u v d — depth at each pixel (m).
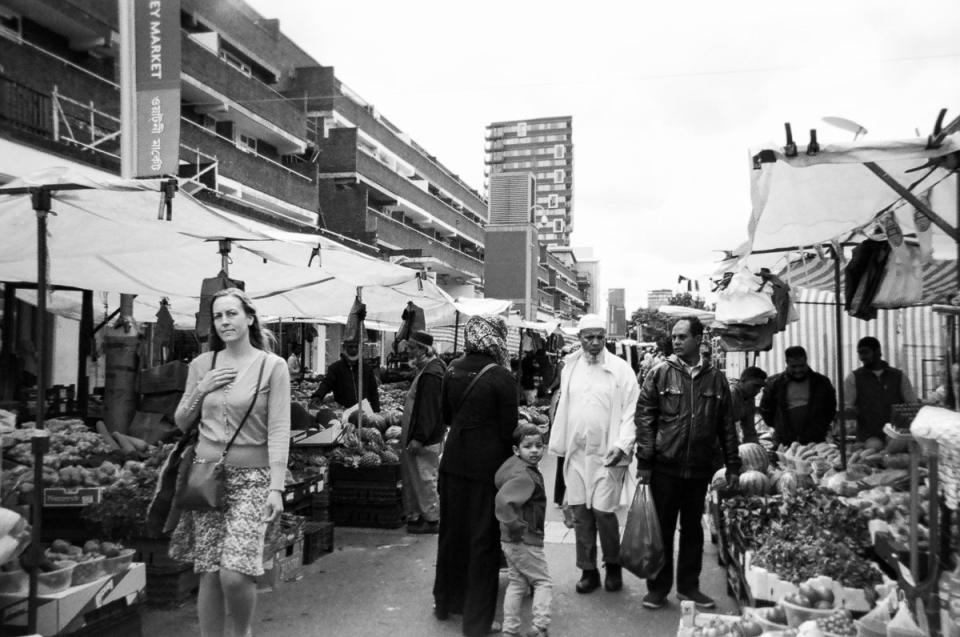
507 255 48.38
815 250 7.45
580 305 93.31
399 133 51.12
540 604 4.72
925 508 3.88
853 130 3.44
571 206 185.00
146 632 4.79
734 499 6.07
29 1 15.49
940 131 3.15
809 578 4.30
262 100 25.12
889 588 3.98
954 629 2.80
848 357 12.98
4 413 5.83
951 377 3.77
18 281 8.18
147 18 9.44
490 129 189.38
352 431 8.86
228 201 18.09
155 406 7.18
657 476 5.50
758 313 7.36
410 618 5.27
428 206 43.53
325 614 5.34
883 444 6.64
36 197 4.14
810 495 5.23
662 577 5.48
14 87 13.05
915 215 5.33
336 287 9.98
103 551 4.42
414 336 8.03
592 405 5.88
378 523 8.21
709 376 5.50
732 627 4.10
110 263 7.46
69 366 14.44
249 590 3.88
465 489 5.18
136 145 9.61
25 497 5.25
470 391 5.18
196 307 12.52
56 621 3.92
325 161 33.41
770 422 8.48
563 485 6.16
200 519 3.97
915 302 7.21
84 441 6.24
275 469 3.91
